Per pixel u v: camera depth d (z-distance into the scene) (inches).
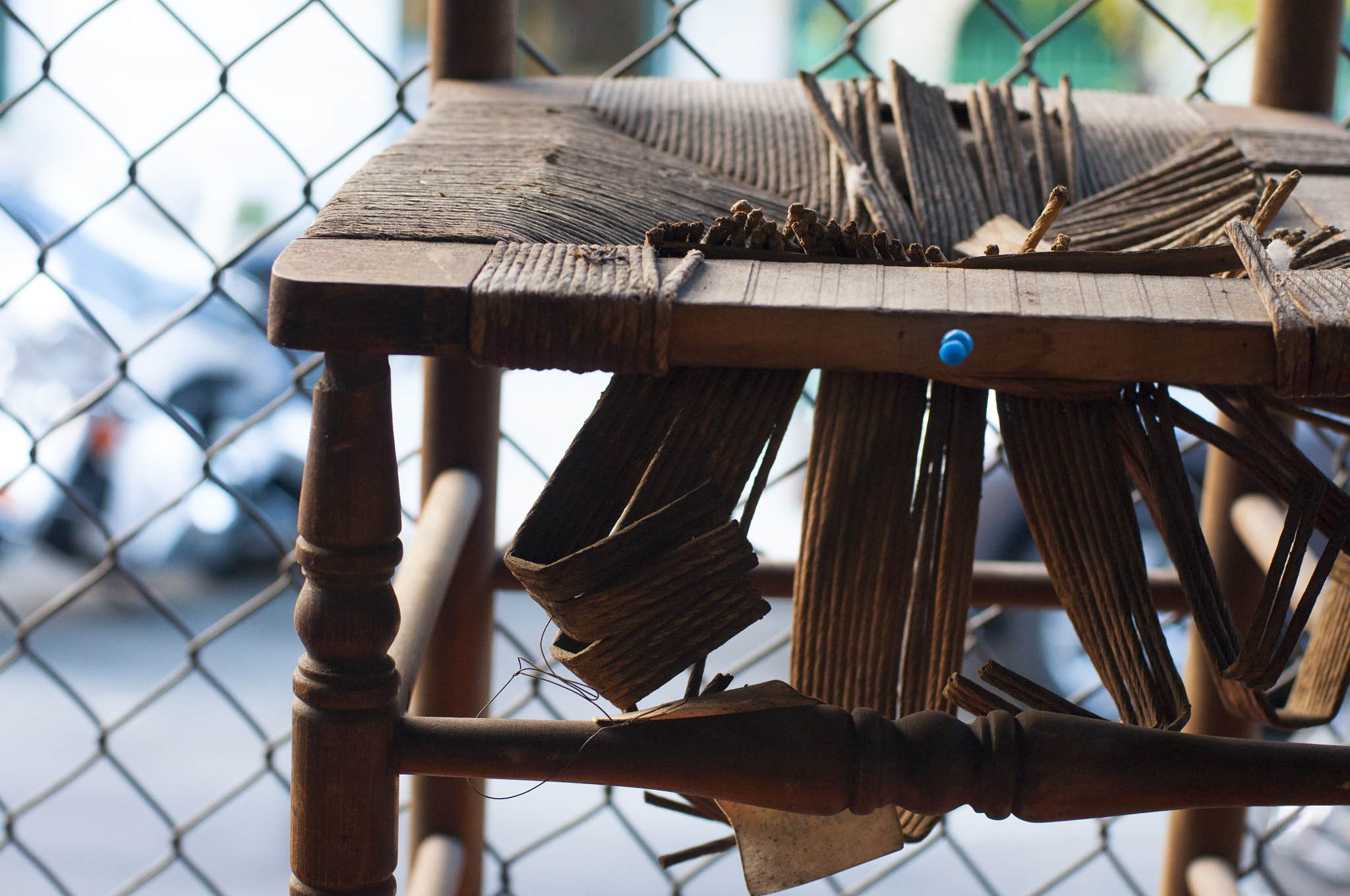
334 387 22.4
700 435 23.9
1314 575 23.7
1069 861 66.9
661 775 23.5
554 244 23.8
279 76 116.2
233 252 44.8
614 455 23.8
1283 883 55.3
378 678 23.7
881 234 24.2
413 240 23.6
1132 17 119.3
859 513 26.3
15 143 116.6
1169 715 24.2
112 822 70.7
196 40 42.8
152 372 93.8
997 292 21.8
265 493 94.0
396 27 152.4
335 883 24.2
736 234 23.9
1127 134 37.3
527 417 64.9
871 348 20.9
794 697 23.7
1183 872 43.4
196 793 73.7
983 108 36.3
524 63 89.5
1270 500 40.4
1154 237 31.6
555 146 31.9
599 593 22.4
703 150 34.8
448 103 36.8
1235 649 24.0
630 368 21.1
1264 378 20.6
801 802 23.6
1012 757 23.3
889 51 144.9
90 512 46.9
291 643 91.3
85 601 94.9
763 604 23.4
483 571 41.2
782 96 38.4
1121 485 24.8
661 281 21.4
